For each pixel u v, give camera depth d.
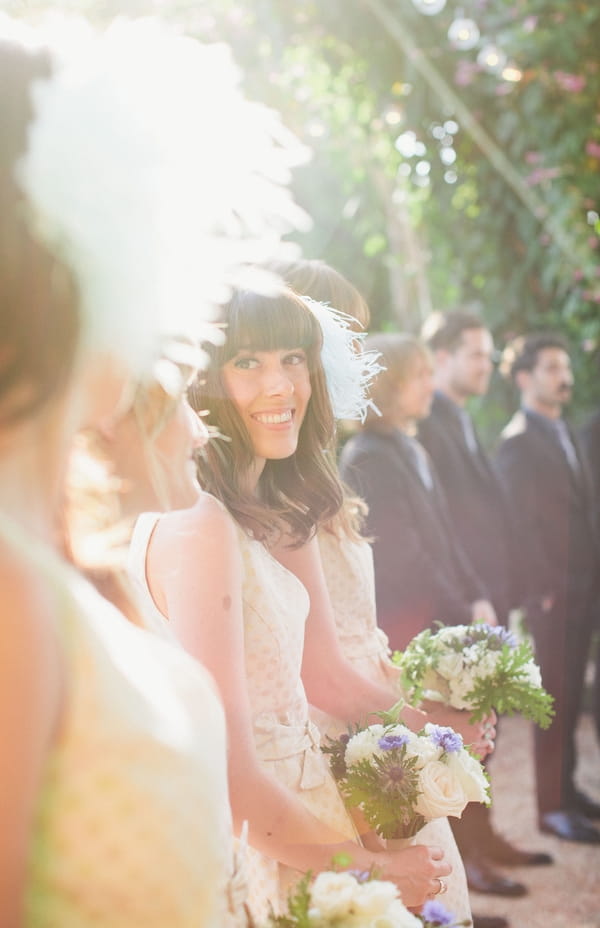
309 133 6.13
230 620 1.71
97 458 1.20
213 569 1.70
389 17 5.58
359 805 1.83
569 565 4.57
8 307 0.83
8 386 0.84
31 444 0.90
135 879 0.87
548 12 5.56
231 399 1.93
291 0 5.45
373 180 6.56
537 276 6.20
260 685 1.84
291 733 1.87
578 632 4.61
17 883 0.79
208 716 1.02
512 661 2.25
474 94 5.75
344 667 2.22
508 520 4.52
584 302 6.02
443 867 1.79
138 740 0.88
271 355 1.94
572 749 4.48
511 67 5.66
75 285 0.86
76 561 1.19
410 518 3.52
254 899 1.80
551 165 5.74
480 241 6.11
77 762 0.86
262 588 1.84
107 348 0.92
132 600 1.29
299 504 2.13
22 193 0.85
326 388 2.11
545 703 2.22
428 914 1.39
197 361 1.02
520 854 4.07
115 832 0.87
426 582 3.48
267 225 1.04
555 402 4.80
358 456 3.51
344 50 5.67
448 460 4.32
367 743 1.87
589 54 5.60
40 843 0.86
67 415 0.92
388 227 6.72
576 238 5.81
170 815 0.89
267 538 1.98
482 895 3.87
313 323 2.01
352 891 1.27
